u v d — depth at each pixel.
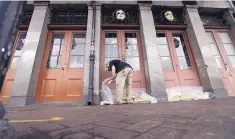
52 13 6.52
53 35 6.18
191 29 6.33
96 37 5.73
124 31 6.40
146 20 6.16
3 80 0.56
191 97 5.18
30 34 5.52
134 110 2.31
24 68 5.04
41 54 5.58
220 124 1.04
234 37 6.64
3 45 0.55
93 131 1.12
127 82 4.46
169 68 6.06
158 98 5.04
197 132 0.91
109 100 4.82
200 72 5.86
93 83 5.08
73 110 2.85
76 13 6.61
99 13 6.17
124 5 6.49
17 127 1.30
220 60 6.35
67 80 5.50
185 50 6.44
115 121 1.47
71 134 1.06
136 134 0.98
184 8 6.74
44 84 5.39
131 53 6.16
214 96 5.19
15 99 4.66
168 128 1.06
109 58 5.98
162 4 6.61
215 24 7.02
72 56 5.90
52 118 1.80
